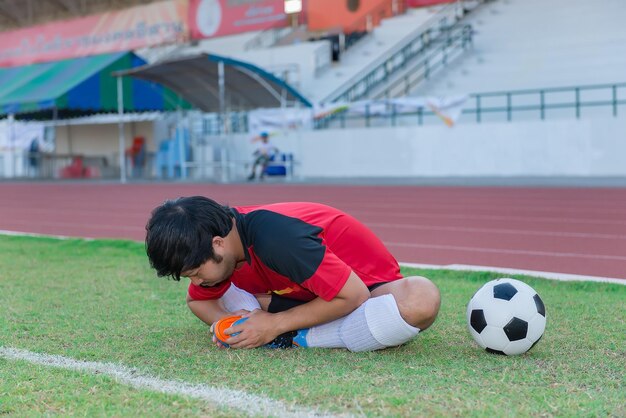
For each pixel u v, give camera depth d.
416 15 28.73
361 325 2.84
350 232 2.93
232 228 2.63
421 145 21.41
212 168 25.12
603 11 24.75
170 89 21.95
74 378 2.53
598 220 9.09
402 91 24.31
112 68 22.95
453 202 12.12
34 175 29.30
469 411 2.15
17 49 38.62
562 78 22.56
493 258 6.21
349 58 27.95
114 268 5.48
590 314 3.69
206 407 2.20
